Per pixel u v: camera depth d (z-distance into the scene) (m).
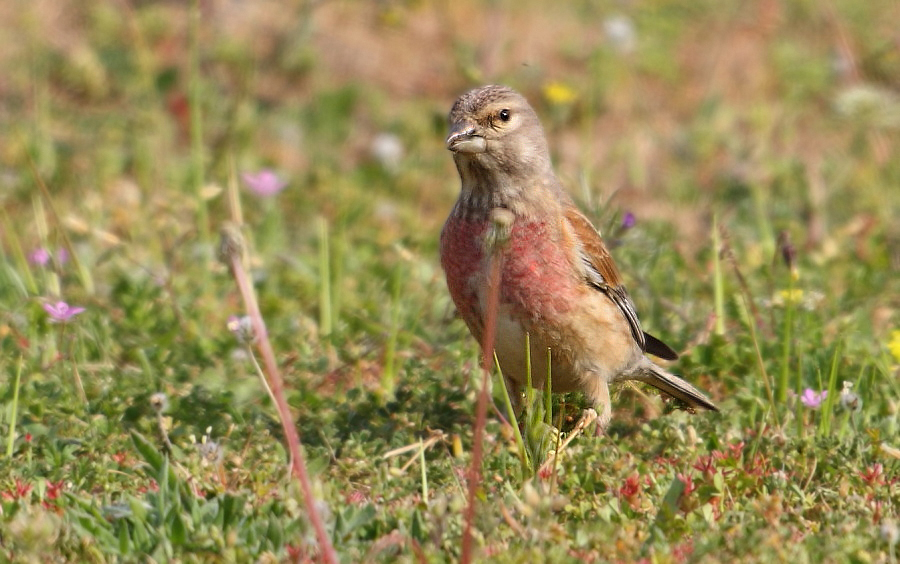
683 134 17.52
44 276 11.51
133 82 17.33
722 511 7.48
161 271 12.09
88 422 8.85
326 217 14.51
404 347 10.63
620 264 11.28
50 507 7.36
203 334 10.89
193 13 13.21
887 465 8.16
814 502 7.66
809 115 18.47
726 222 14.51
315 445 8.80
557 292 8.83
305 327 10.97
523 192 8.88
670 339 10.66
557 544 6.77
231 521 7.03
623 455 8.15
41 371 9.79
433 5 20.00
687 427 8.58
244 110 16.41
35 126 15.58
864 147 17.02
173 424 9.01
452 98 18.12
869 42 19.62
